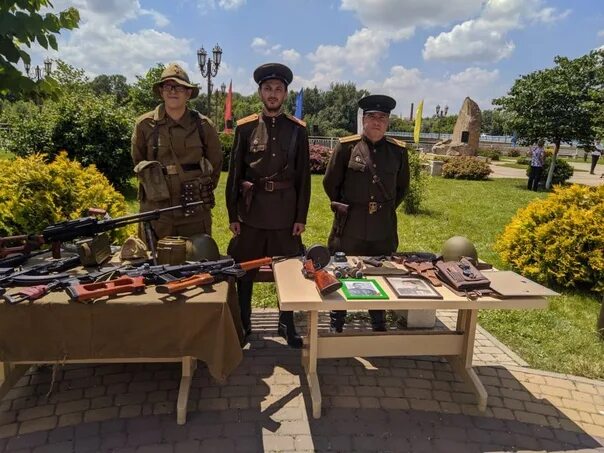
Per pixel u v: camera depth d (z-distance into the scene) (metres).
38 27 2.48
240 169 3.35
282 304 2.46
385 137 3.49
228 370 2.46
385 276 2.95
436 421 2.75
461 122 25.06
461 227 8.66
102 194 4.65
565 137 14.24
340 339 2.91
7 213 4.09
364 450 2.48
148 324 2.40
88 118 9.91
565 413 2.90
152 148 3.12
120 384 2.99
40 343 2.38
